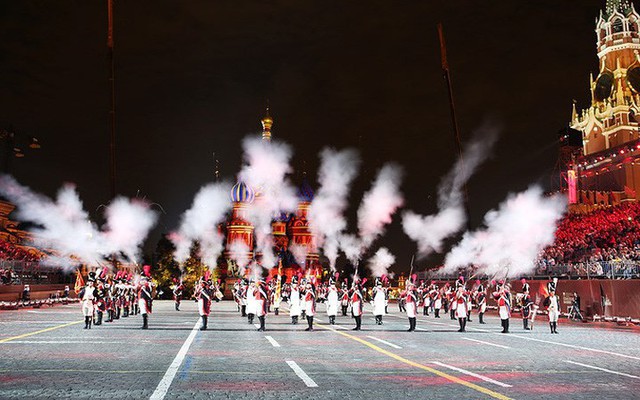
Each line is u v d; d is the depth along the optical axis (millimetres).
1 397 9477
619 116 97938
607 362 14688
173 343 18266
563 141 73875
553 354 16328
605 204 75750
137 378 11453
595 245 43688
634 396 10125
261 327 24031
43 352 15477
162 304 55406
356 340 20016
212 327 25438
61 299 50062
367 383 11164
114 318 30047
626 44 102250
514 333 23953
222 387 10562
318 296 60500
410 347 17875
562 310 36719
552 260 43375
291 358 14891
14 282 43312
